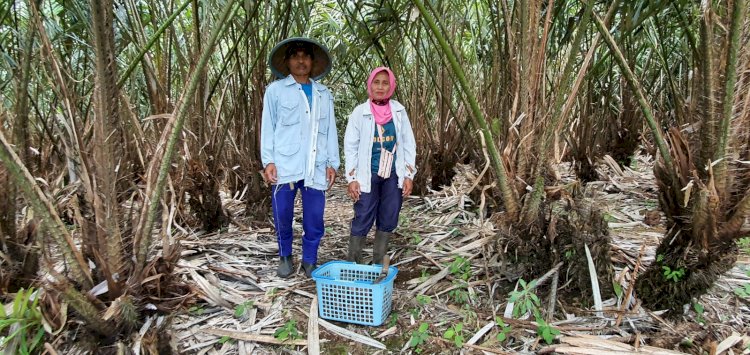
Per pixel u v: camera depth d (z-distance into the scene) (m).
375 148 2.51
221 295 2.32
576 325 1.99
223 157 3.91
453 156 4.38
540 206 2.14
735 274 2.37
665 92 4.82
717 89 1.66
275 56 2.51
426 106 4.30
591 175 4.35
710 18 1.66
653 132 1.84
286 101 2.43
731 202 1.76
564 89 1.98
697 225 1.79
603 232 2.10
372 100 2.54
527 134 2.12
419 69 4.16
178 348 1.94
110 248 1.81
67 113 1.90
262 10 3.38
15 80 2.16
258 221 3.48
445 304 2.25
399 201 2.60
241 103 3.50
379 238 2.65
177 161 3.03
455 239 3.08
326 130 2.57
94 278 1.88
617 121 4.82
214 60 3.96
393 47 3.60
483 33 3.95
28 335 1.73
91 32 1.70
